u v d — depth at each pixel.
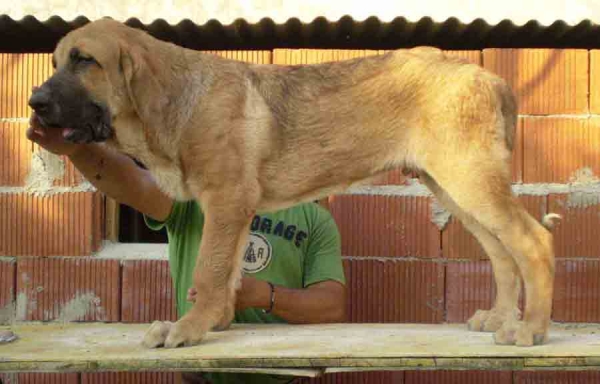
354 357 2.41
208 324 2.77
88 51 2.76
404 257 3.93
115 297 3.96
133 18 4.25
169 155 2.94
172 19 4.27
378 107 3.08
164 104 2.88
